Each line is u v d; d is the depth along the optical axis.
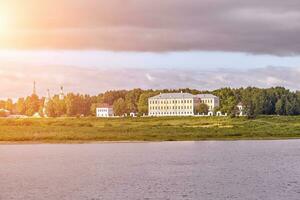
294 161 138.00
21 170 126.19
